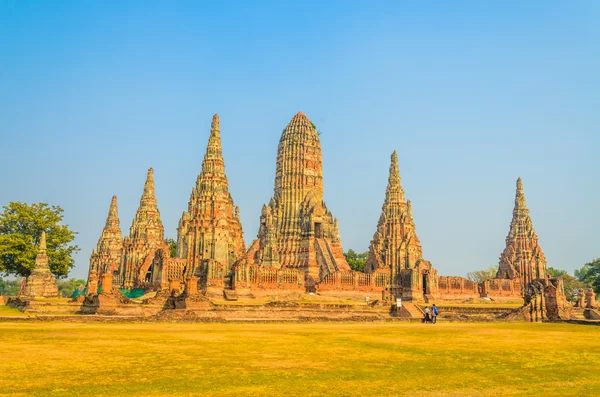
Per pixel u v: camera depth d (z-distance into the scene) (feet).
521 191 560.61
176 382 93.97
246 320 246.06
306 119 504.84
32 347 128.98
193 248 384.27
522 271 536.83
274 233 445.78
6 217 401.70
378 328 210.59
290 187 485.15
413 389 93.25
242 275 365.61
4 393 83.82
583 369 114.73
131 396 84.23
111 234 608.19
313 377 100.58
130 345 136.67
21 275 408.67
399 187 501.97
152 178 563.07
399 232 482.69
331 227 485.15
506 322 272.10
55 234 414.21
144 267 451.53
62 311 276.21
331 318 265.34
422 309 324.39
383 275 431.43
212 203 391.45
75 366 105.91
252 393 87.86
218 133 411.54
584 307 356.79
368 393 89.71
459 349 143.43
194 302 258.57
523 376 106.32
